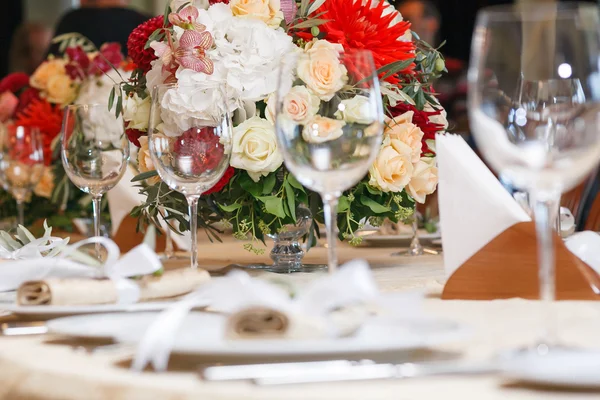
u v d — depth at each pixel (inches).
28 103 120.0
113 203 90.6
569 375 27.2
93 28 189.2
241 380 30.5
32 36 243.0
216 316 40.8
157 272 45.6
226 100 57.1
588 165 35.2
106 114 67.4
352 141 41.5
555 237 48.0
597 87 34.8
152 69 65.8
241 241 101.4
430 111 73.8
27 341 39.4
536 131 36.1
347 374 30.2
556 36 36.3
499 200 49.2
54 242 60.2
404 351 34.1
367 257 77.5
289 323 34.3
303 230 68.6
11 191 114.6
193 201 58.0
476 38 36.8
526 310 44.1
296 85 41.9
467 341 36.6
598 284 48.6
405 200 70.4
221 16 63.9
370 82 42.1
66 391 30.7
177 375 31.7
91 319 39.3
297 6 69.2
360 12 66.1
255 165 62.9
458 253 49.7
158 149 56.6
